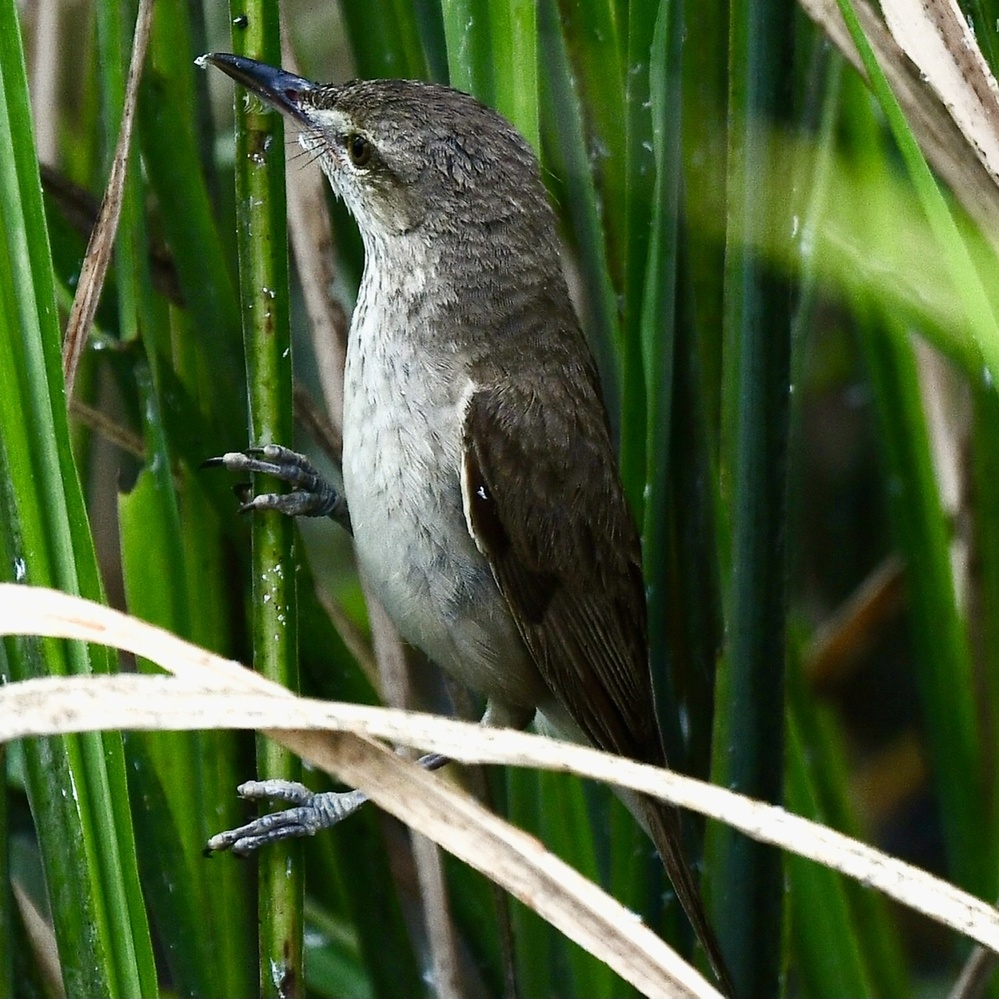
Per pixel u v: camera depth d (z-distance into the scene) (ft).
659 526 13.37
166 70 13.38
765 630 13.35
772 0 13.29
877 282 13.35
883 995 13.53
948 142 13.17
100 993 13.12
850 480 13.83
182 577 13.33
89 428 13.47
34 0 13.53
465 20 13.28
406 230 13.42
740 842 13.38
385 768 13.10
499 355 13.43
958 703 13.47
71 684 13.05
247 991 13.37
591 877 13.43
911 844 13.84
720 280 13.37
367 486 13.41
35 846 13.50
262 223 13.25
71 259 13.37
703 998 13.08
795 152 13.32
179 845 13.33
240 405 13.35
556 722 13.51
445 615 13.43
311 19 13.76
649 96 13.32
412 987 13.41
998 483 13.46
